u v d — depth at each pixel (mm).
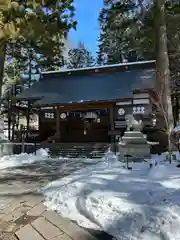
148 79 16562
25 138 19125
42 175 8219
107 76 18922
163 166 7617
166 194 4625
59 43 11547
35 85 19500
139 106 15938
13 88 24250
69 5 8609
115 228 3783
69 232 3875
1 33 6926
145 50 17969
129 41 17016
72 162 11211
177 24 14602
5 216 4656
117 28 14555
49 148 14641
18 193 6051
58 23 8469
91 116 19188
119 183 5652
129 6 13562
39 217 4535
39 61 25266
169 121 11594
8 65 23469
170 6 13758
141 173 7012
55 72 20703
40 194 5910
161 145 12883
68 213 4602
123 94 15047
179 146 10594
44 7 8094
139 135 10258
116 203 4363
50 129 18578
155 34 13117
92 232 3824
